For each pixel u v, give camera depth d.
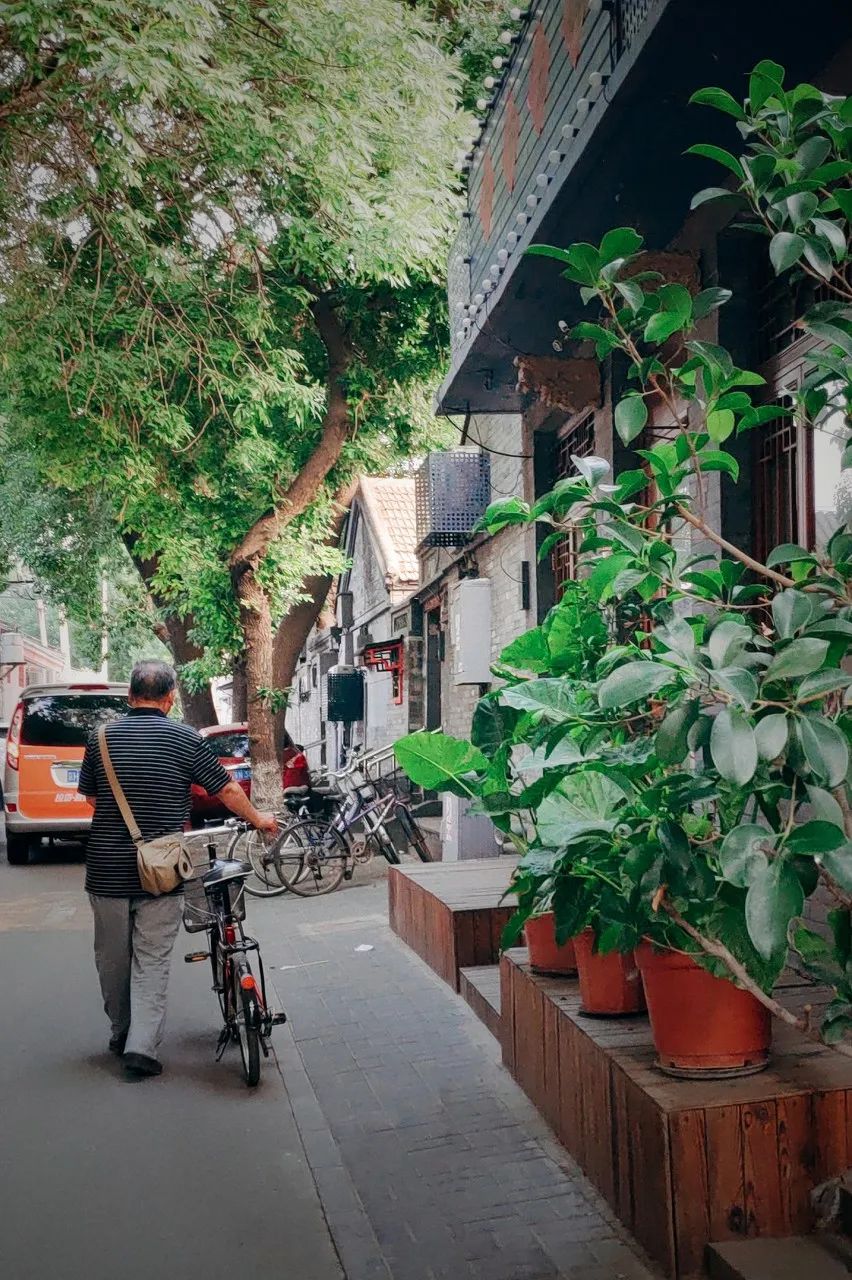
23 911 10.62
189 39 9.61
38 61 9.28
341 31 11.16
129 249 11.91
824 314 3.04
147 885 5.24
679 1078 3.36
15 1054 5.78
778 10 4.32
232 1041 5.93
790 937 3.15
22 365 12.57
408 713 17.59
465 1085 4.98
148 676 5.64
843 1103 3.21
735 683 2.36
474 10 15.34
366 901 10.71
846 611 2.69
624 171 5.53
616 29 5.27
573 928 3.38
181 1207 3.86
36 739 14.39
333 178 11.76
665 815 2.89
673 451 3.33
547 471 9.70
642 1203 3.33
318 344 15.95
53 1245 3.59
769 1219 3.14
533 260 6.46
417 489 12.23
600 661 3.21
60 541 23.78
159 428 13.10
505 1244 3.44
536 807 3.65
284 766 16.92
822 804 2.46
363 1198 3.85
